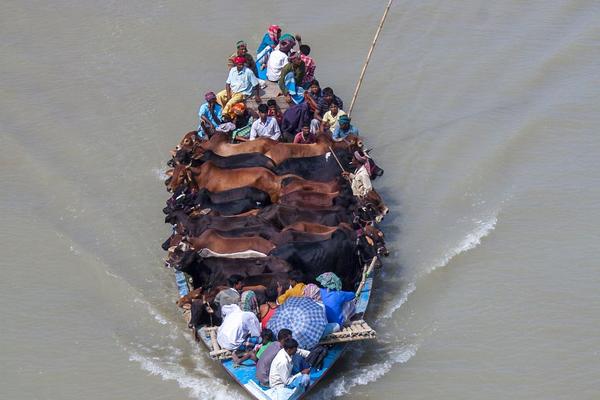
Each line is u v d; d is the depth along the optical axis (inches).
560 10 1111.6
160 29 1063.6
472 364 616.4
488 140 862.5
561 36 1050.7
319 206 665.0
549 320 654.5
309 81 860.0
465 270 706.8
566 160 838.5
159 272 699.4
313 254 607.5
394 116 901.2
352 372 609.0
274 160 727.1
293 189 682.8
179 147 760.3
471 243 735.1
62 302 668.1
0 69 975.6
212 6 1120.2
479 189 799.1
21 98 922.7
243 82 812.0
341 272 616.7
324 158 723.4
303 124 777.6
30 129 874.8
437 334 644.1
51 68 981.2
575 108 911.7
